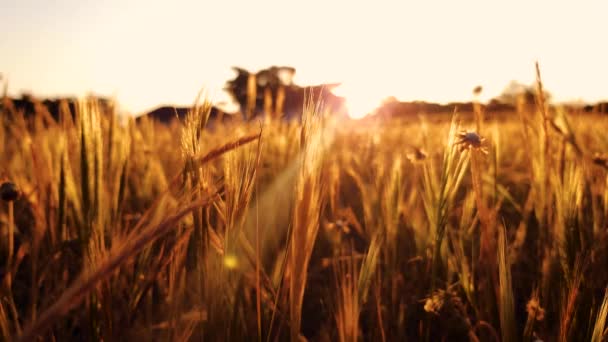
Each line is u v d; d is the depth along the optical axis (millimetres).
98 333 307
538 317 363
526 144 473
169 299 297
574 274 361
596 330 298
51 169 369
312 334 463
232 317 271
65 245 325
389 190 499
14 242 469
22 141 507
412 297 467
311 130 250
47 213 356
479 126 439
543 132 460
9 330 295
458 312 418
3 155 502
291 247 261
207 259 262
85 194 310
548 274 400
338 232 522
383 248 497
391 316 441
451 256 437
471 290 398
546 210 452
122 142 361
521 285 479
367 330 448
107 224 330
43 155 399
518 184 723
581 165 463
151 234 165
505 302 304
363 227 650
